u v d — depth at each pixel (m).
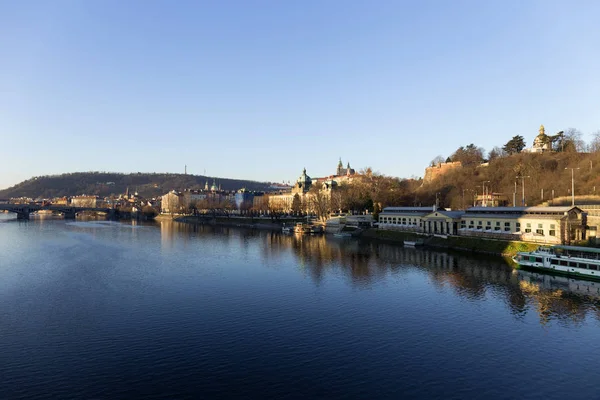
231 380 51.81
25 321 73.12
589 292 91.06
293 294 92.00
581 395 48.16
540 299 85.94
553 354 59.22
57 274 113.50
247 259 142.12
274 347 61.91
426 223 188.12
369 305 83.25
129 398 47.53
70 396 47.81
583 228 131.88
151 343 63.25
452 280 104.56
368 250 164.38
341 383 51.09
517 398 47.56
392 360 57.47
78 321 73.19
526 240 141.25
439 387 50.09
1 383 50.69
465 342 63.69
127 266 127.12
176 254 154.88
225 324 71.94
